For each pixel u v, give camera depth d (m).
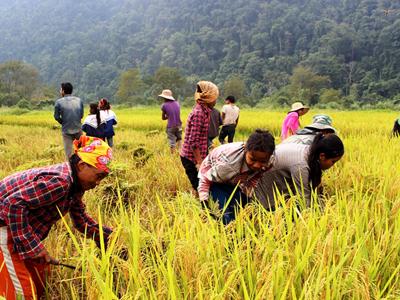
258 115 29.30
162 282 2.88
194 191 6.30
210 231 3.40
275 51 147.62
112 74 170.12
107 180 6.25
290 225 3.56
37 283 3.29
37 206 3.00
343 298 2.89
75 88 176.00
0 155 10.12
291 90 96.25
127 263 2.90
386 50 112.62
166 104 10.50
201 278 2.85
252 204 4.12
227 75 144.38
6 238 3.03
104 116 10.77
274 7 164.25
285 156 4.32
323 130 5.67
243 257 3.13
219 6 188.12
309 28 149.38
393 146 8.13
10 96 92.69
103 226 3.66
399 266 2.97
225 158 4.18
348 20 149.12
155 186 6.72
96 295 2.78
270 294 2.54
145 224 4.30
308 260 3.09
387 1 137.88
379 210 3.99
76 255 3.57
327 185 5.64
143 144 12.38
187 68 161.00
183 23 196.00
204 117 5.95
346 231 3.33
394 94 96.69
